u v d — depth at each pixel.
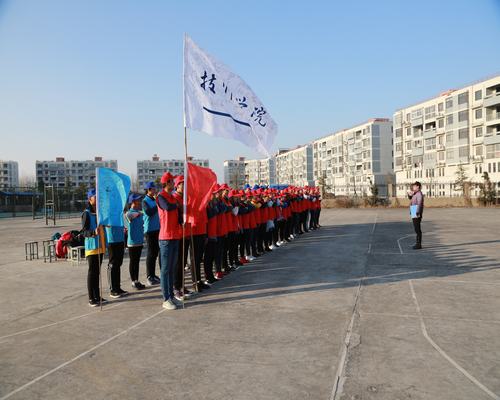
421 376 3.74
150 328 5.22
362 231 17.05
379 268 8.75
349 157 82.75
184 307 6.16
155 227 7.89
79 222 28.39
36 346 4.68
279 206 12.30
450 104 54.62
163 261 6.13
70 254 10.65
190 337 4.86
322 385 3.61
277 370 3.93
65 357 4.35
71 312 6.04
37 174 127.50
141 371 3.98
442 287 6.97
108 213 6.51
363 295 6.57
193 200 6.52
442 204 40.06
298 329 5.05
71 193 48.12
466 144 51.88
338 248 11.98
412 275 7.97
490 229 16.61
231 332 5.00
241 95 7.98
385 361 4.07
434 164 58.25
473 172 50.88
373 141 74.06
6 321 5.65
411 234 15.45
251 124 8.18
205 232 7.55
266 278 8.03
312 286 7.26
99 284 6.51
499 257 9.76
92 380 3.81
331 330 4.98
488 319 5.29
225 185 8.89
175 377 3.83
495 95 46.84
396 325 5.12
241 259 9.73
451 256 10.09
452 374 3.77
